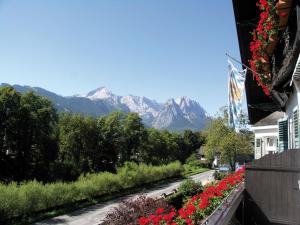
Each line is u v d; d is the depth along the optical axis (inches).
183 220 230.2
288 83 326.6
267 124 1000.9
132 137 2669.8
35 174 1644.9
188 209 239.1
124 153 2600.9
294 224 328.2
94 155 2128.4
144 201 452.4
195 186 1005.2
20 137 1579.7
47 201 1132.5
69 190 1248.2
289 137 383.2
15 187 1058.7
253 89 503.8
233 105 441.4
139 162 2812.5
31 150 1646.2
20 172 1578.5
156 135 3198.8
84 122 2091.5
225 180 444.1
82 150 2073.1
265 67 373.7
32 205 1065.5
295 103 332.8
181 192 983.6
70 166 1817.2
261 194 346.3
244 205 349.1
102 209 1266.0
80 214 1164.5
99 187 1470.2
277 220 336.2
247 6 352.2
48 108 1704.0
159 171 2224.4
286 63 280.2
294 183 330.0
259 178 349.1
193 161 3821.4
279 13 265.3
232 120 444.8
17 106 1581.0
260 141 1019.9
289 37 290.0
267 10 287.3
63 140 2003.0
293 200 331.3
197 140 4753.9
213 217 204.2
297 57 248.2
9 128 1552.7
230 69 443.8
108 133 2267.5
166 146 3378.4
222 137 2050.9
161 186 2057.1
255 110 583.8
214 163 3503.9
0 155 1520.7
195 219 232.5
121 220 416.2
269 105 531.8
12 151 1582.2
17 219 1014.4
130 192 1710.1
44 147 1679.4
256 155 1024.2
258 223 344.2
